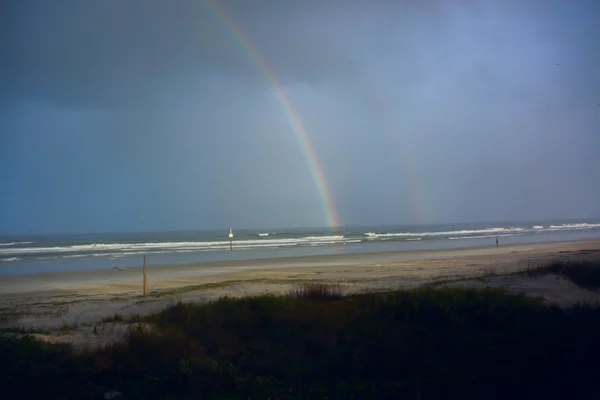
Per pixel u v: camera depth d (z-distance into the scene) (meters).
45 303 19.25
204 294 18.77
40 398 7.95
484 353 9.62
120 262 40.94
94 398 8.05
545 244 59.56
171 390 8.47
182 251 54.88
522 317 12.23
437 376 8.64
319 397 8.03
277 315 12.12
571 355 9.27
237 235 113.06
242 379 8.85
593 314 12.48
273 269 32.81
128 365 9.30
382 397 7.96
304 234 112.19
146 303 17.27
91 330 12.53
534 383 8.21
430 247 56.47
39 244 76.50
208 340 11.00
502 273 23.67
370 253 47.31
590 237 81.00
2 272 33.31
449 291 14.35
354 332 10.94
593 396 7.84
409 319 12.25
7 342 9.98
